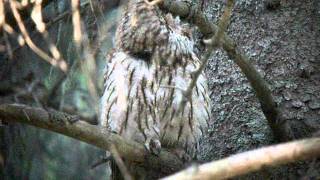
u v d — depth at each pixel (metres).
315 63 8.36
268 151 5.41
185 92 6.12
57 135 9.95
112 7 8.77
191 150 8.59
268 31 8.55
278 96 8.22
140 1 8.62
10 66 8.85
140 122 8.29
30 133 9.70
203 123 8.39
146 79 8.28
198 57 8.80
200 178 5.30
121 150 7.17
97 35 7.60
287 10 8.63
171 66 8.37
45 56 5.91
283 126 7.72
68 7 9.22
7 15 7.54
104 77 8.55
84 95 8.74
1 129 9.53
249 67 7.34
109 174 9.38
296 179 7.76
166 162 7.55
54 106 8.31
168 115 8.30
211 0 8.94
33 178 9.73
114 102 8.30
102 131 6.99
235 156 5.40
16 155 9.59
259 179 7.82
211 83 8.62
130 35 8.55
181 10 7.12
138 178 8.09
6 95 8.30
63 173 9.88
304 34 8.51
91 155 10.03
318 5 8.66
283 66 8.36
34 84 8.21
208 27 7.22
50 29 8.96
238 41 8.59
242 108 8.36
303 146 5.38
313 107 8.12
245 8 8.71
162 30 8.52
